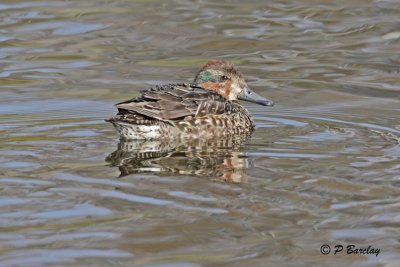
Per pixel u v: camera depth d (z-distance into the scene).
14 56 19.66
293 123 15.16
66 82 17.98
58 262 8.17
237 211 9.63
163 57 19.70
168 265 8.16
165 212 9.60
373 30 21.48
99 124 14.97
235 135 14.28
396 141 13.34
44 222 9.27
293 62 19.50
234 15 22.64
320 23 22.11
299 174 11.21
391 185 10.62
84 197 10.17
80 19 22.11
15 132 14.12
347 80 18.19
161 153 12.77
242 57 19.72
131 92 17.28
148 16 22.41
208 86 15.83
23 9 22.81
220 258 8.36
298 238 8.88
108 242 8.71
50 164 11.86
